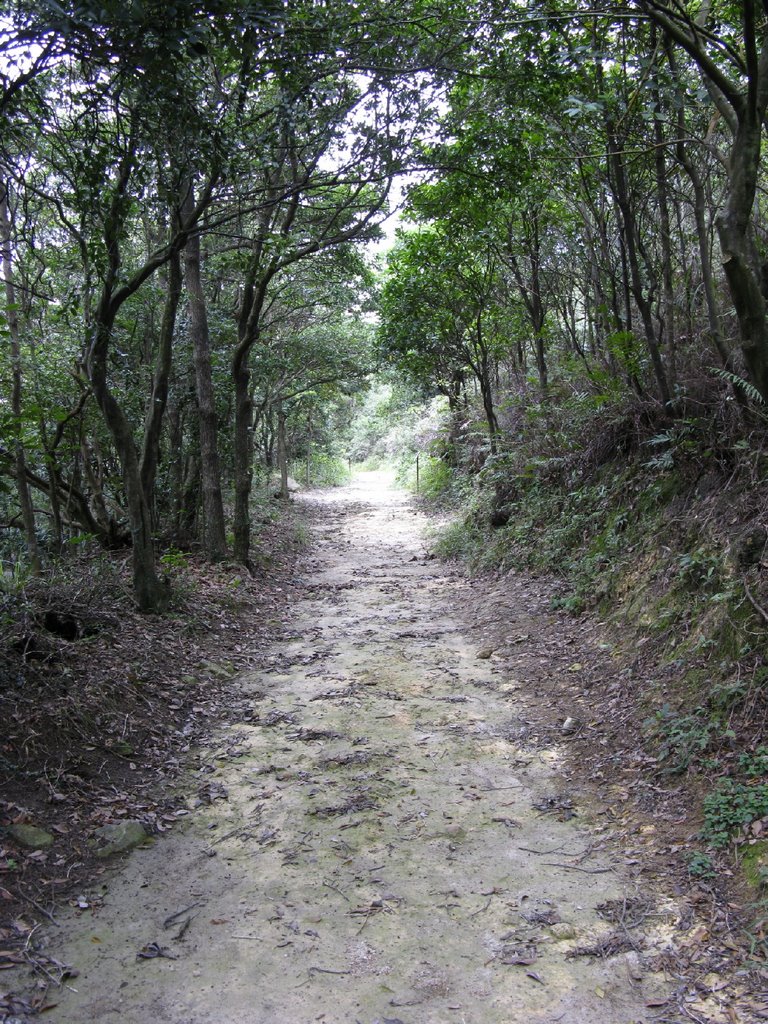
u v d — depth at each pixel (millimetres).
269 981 3051
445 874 3807
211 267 13258
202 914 3504
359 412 47656
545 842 4094
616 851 3939
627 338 8172
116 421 7711
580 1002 2895
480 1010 2869
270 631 8906
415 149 8641
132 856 4020
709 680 5098
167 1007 2908
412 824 4320
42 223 8195
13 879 3688
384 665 7477
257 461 26031
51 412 8148
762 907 3250
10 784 4391
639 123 7105
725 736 4465
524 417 12797
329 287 16578
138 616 7742
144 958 3195
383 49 7234
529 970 3082
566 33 6688
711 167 7773
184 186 8180
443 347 16688
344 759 5227
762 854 3525
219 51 6566
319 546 16266
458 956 3180
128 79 5074
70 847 4023
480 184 9047
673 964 3068
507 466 12953
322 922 3430
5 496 10859
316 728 5812
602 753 5066
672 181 8289
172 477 12398
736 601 5336
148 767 5047
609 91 6785
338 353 20547
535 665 7055
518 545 11000
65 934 3357
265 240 7461
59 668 5645
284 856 4004
